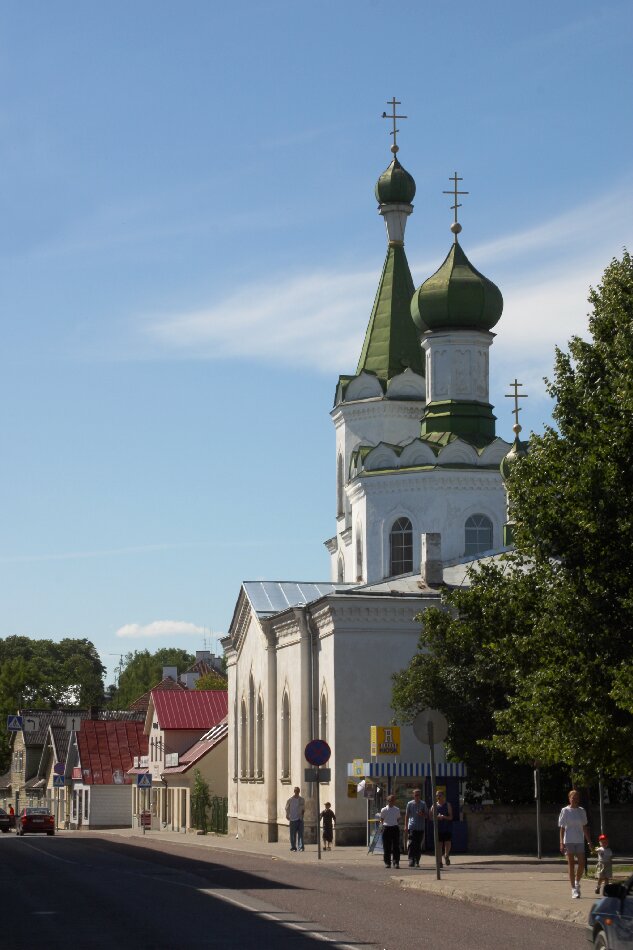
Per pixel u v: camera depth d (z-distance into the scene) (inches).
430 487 2283.5
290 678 2193.7
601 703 1074.1
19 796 5024.6
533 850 1654.8
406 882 1206.3
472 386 2372.0
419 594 1999.3
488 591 1220.5
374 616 1980.8
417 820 1438.2
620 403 1064.2
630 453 1061.8
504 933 828.6
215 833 2815.0
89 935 825.5
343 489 2588.6
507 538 2258.9
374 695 1967.3
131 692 7160.4
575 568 1094.4
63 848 2058.3
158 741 3491.6
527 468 1128.2
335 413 2588.6
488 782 1749.5
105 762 3922.2
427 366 2406.5
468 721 1715.1
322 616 2023.9
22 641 6338.6
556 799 1718.8
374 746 1797.5
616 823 1652.3
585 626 1074.7
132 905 1017.5
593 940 654.5
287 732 2234.3
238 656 2600.9
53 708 5585.6
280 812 2251.5
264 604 2373.3
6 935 830.5
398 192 2637.8
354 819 1939.0
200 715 3447.3
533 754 1208.2
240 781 2546.8
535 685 1128.8
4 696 5575.8
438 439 2330.2
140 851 1936.5
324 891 1139.9
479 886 1120.8
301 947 755.4
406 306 2598.4
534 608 1155.9
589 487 1060.5
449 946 757.3
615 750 1089.4
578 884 1008.2
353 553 2434.8
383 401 2511.1
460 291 2354.8
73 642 6476.4
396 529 2311.8
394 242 2647.6
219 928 855.1
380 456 2345.0
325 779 1660.9
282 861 1615.4
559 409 1135.0
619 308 1145.4
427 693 1724.9
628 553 1068.5
